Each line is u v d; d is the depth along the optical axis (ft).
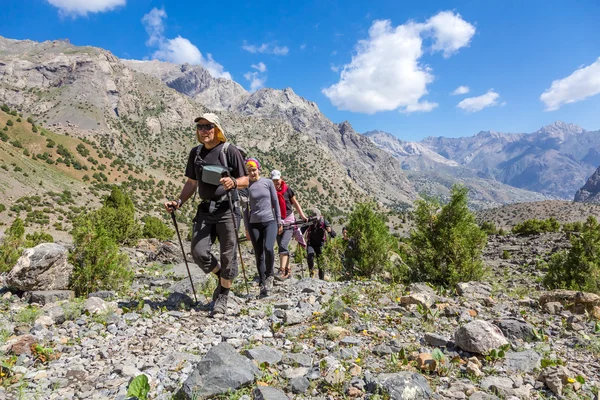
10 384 10.21
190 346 13.35
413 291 23.54
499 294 25.61
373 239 35.76
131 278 25.53
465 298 23.43
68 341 13.74
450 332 15.83
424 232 33.76
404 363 11.78
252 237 23.18
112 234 62.85
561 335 16.55
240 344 13.60
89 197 600.39
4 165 536.83
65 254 22.77
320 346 13.48
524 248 94.48
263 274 23.06
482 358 12.68
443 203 34.01
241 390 9.77
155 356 12.46
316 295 22.21
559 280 37.60
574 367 12.59
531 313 20.33
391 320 16.96
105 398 9.54
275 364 11.81
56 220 420.36
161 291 24.71
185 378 10.68
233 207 17.44
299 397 9.86
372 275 36.04
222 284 18.03
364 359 12.38
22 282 20.66
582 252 36.99
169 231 109.81
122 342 13.78
